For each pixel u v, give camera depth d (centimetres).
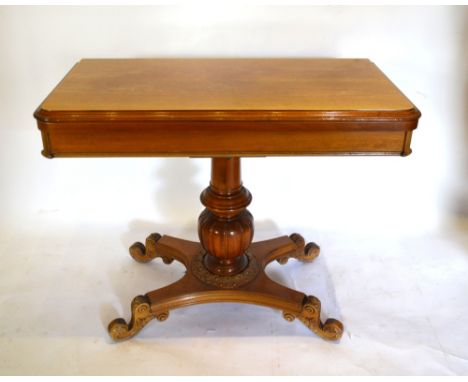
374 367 131
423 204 186
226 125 101
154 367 131
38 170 177
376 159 177
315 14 152
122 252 173
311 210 186
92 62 137
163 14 151
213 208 136
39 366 130
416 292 155
